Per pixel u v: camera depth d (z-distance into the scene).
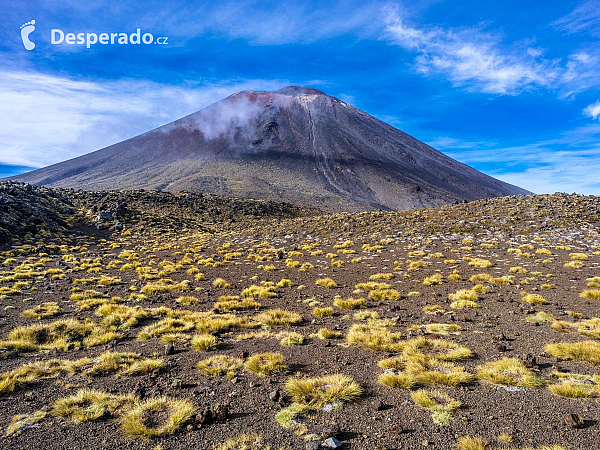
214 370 7.91
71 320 11.62
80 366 8.34
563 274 18.91
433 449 4.95
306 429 5.53
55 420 5.92
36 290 18.02
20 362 8.62
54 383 7.44
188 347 9.74
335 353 9.13
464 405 6.22
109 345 10.02
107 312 13.23
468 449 4.86
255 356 8.45
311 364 8.39
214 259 30.72
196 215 74.94
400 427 5.43
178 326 11.73
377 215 46.94
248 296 16.98
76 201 67.56
